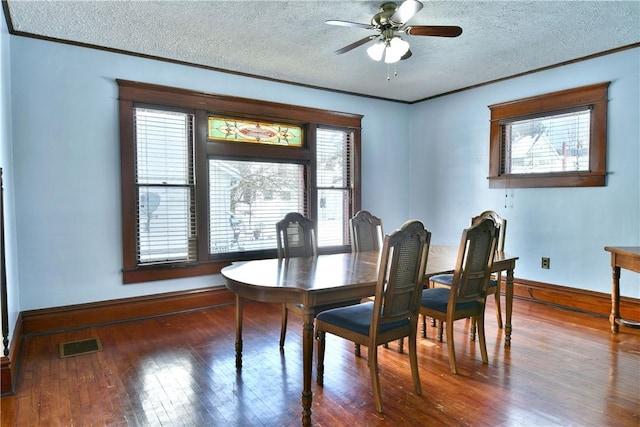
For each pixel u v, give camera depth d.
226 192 4.19
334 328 2.34
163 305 3.82
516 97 4.36
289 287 2.14
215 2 2.67
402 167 5.58
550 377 2.50
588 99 3.76
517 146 4.40
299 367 2.68
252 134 4.33
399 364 2.72
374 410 2.13
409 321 2.32
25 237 3.17
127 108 3.58
